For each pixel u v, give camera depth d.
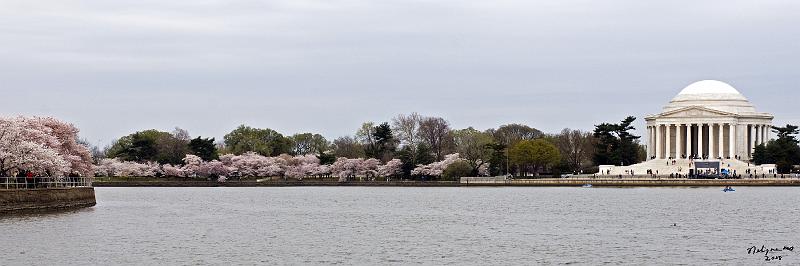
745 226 124.44
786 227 123.00
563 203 176.88
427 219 138.25
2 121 141.38
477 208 164.00
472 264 88.44
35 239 101.38
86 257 89.94
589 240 107.50
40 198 135.25
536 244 103.56
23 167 138.62
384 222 132.75
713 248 99.44
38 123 162.00
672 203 173.62
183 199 198.12
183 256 91.81
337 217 142.75
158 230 116.50
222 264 87.19
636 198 193.75
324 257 92.38
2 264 85.00
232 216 143.50
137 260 88.75
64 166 144.12
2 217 121.75
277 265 87.06
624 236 111.75
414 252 96.50
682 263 88.62
